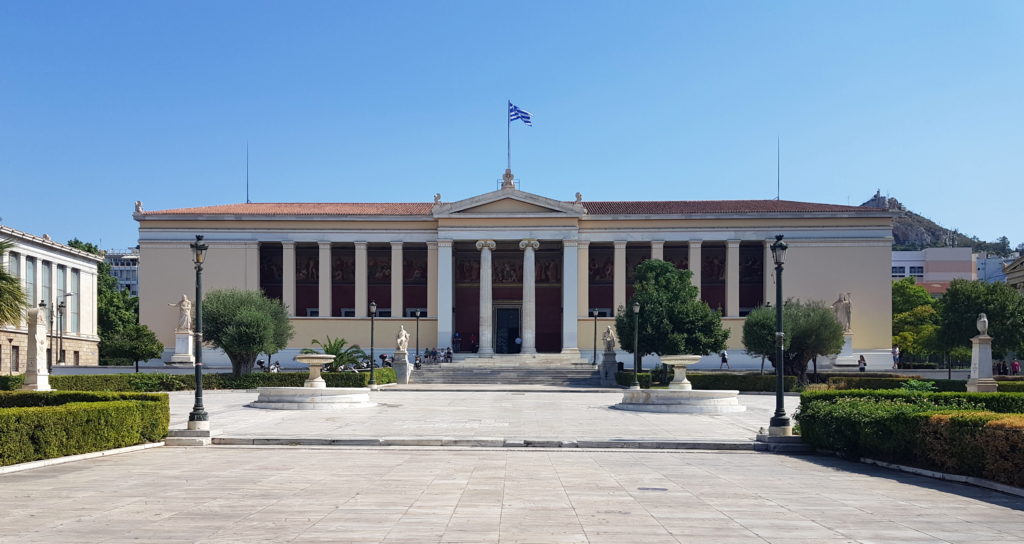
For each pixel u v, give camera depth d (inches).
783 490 644.1
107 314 3654.0
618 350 3048.7
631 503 575.5
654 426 1194.6
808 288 3046.3
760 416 1395.2
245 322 2298.2
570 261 3070.9
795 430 998.4
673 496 608.1
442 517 519.2
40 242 2891.2
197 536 462.3
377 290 3260.3
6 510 543.2
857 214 3036.4
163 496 600.4
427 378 2650.1
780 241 1026.7
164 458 849.5
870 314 3024.1
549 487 649.6
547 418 1320.1
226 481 678.5
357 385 2246.6
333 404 1515.7
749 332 2352.4
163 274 3078.2
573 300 3058.6
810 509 557.0
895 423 781.9
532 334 3063.5
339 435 1029.2
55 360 2977.4
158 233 3095.5
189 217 3088.1
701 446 970.1
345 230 3132.4
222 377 2233.0
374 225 3144.7
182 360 2792.8
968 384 1670.8
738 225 3075.8
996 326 2566.4
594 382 2591.0
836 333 2316.7
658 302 2482.8
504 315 3336.6
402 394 2048.5
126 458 848.9
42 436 786.2
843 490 646.5
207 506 557.6
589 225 3122.5
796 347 2333.9
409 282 3265.3
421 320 3115.2
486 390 2228.1
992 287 2647.6
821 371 2778.1
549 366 2810.0
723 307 3193.9
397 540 452.4
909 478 724.0
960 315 2615.7
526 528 486.0
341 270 3260.3
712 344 2477.9
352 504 566.3
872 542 455.5
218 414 1379.2
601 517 521.7
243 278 3090.6
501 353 3299.7
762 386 2212.1
